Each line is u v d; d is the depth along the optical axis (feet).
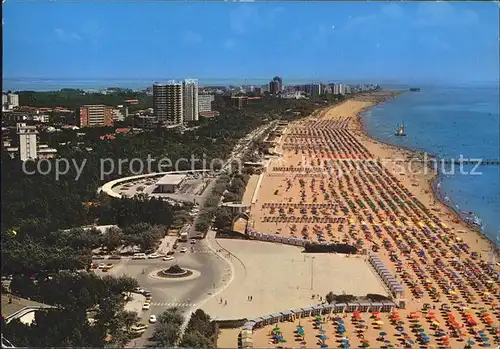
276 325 557.74
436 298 639.35
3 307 521.24
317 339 530.68
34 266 638.94
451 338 545.85
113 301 563.89
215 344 509.35
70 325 489.26
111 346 484.33
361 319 576.61
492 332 559.79
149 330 525.75
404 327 564.30
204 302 600.39
